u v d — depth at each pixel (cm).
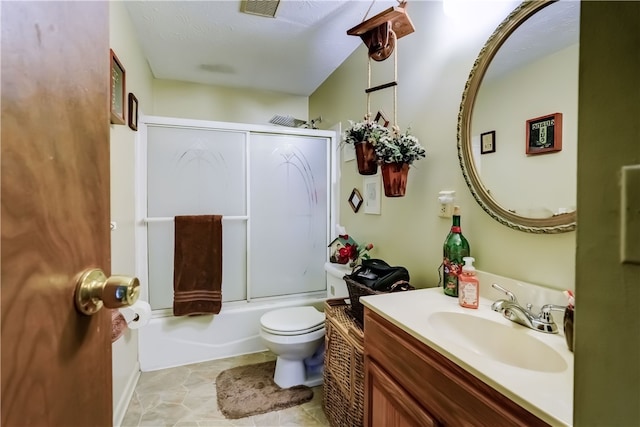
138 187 210
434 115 149
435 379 82
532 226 103
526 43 107
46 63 41
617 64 34
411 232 165
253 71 271
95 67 54
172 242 223
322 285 267
